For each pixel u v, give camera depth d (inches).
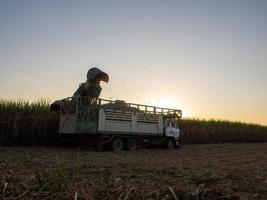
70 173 371.9
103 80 826.8
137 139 864.9
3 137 863.7
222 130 1630.2
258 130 1852.9
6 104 901.2
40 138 905.5
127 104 838.5
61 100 836.0
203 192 280.1
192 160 593.0
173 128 966.4
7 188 264.4
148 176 377.1
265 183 351.9
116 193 258.8
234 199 278.4
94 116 783.1
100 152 735.1
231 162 572.4
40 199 241.4
